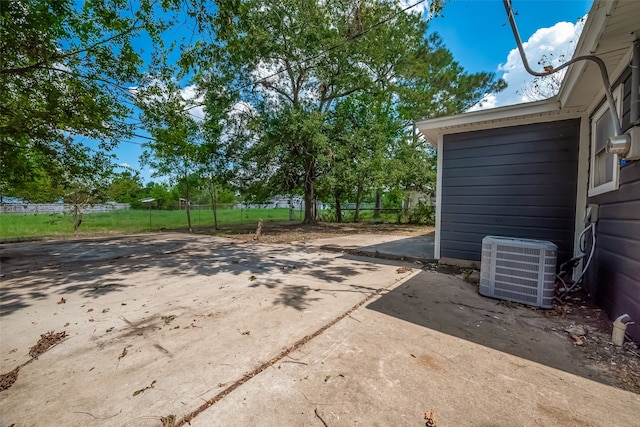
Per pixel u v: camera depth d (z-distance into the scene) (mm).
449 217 5109
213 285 3844
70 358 2027
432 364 1915
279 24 10812
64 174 7367
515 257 3121
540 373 1821
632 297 2299
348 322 2590
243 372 1822
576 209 3992
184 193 13164
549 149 4207
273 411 1475
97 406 1522
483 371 1840
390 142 14641
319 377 1765
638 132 2188
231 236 9586
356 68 12195
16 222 11391
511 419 1421
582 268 3613
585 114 3873
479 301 3170
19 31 4246
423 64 13922
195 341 2254
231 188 13625
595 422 1405
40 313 2889
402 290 3545
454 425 1381
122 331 2459
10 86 5203
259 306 3018
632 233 2314
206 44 5277
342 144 12609
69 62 5387
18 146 6098
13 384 1727
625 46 2348
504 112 4246
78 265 5203
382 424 1388
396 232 10664
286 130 11305
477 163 4797
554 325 2561
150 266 5078
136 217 15422
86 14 5141
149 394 1616
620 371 1845
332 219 17875
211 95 11656
